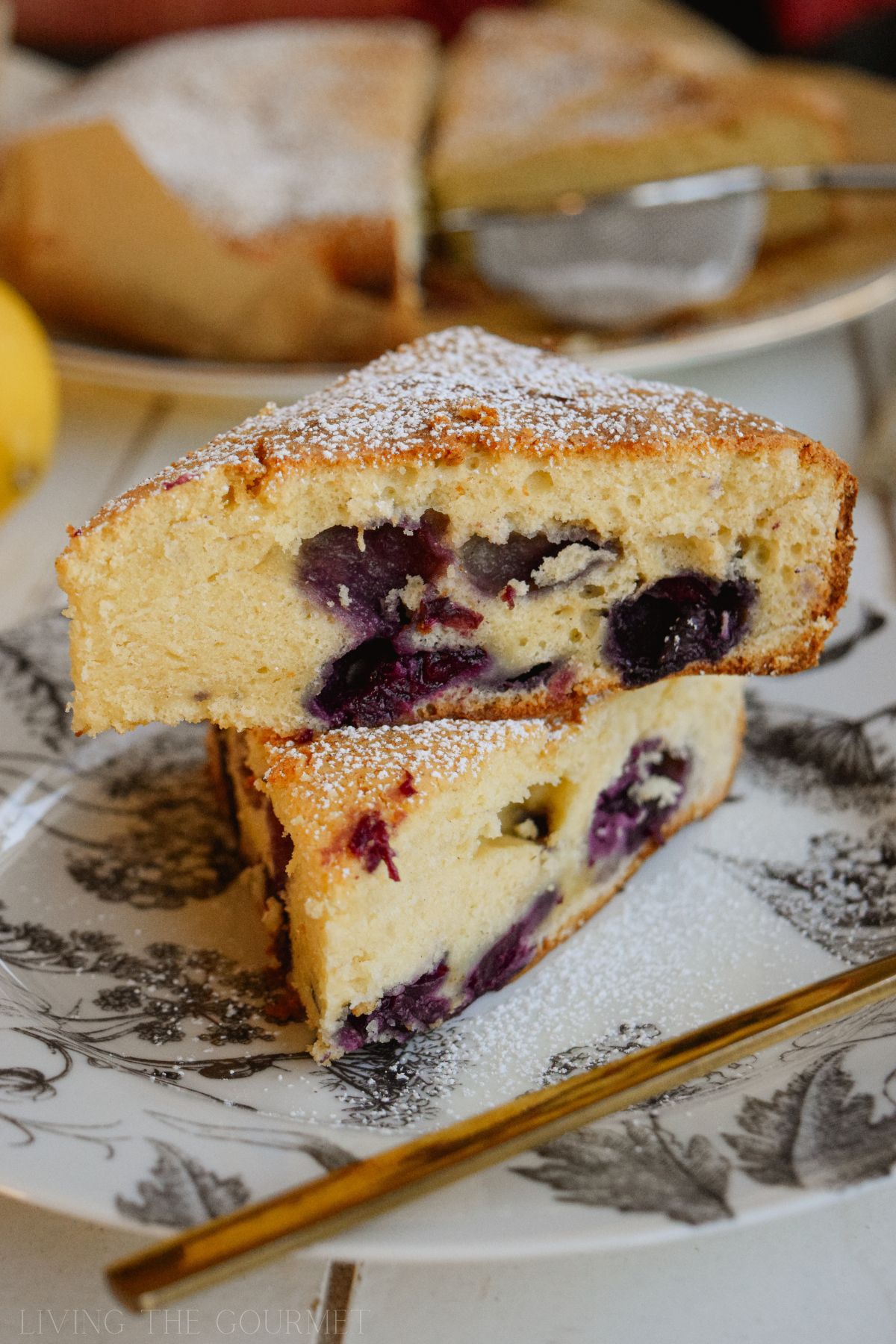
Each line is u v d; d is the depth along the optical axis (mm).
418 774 336
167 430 523
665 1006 341
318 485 341
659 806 370
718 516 353
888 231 604
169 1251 277
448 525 348
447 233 567
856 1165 289
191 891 364
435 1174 287
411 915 335
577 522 351
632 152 628
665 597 359
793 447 350
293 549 345
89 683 347
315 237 533
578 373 378
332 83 653
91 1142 296
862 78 694
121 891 363
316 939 329
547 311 545
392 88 651
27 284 522
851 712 393
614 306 540
